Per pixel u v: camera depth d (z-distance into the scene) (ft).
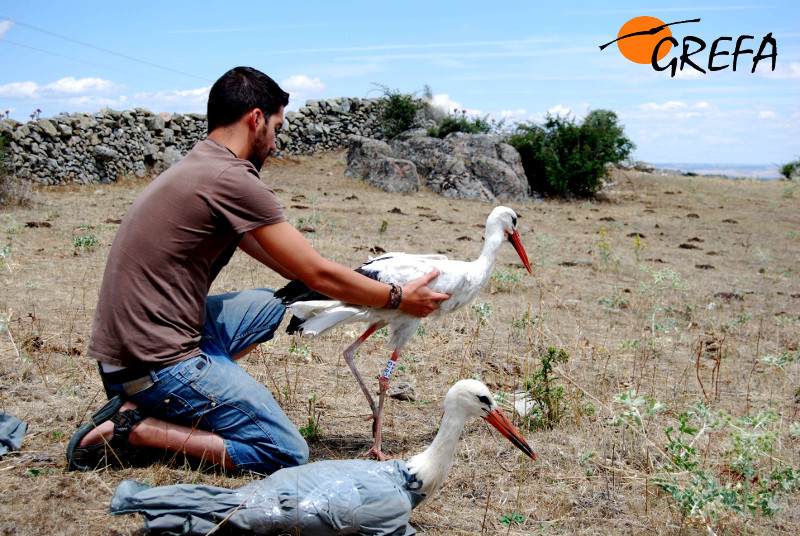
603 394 16.65
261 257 12.75
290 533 9.07
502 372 18.01
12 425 12.08
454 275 14.64
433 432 14.30
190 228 10.50
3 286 22.00
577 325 23.48
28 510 9.91
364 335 14.02
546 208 57.93
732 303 28.78
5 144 45.27
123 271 10.44
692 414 14.02
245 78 11.00
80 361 15.97
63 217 36.52
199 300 11.03
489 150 62.39
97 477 10.90
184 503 8.93
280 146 71.72
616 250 40.24
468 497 11.66
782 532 11.03
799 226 55.26
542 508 11.35
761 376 19.12
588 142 64.28
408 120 81.30
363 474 9.60
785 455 13.66
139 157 57.98
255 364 17.08
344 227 39.65
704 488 10.79
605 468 12.86
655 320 24.62
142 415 10.98
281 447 11.11
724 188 77.51
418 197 56.85
